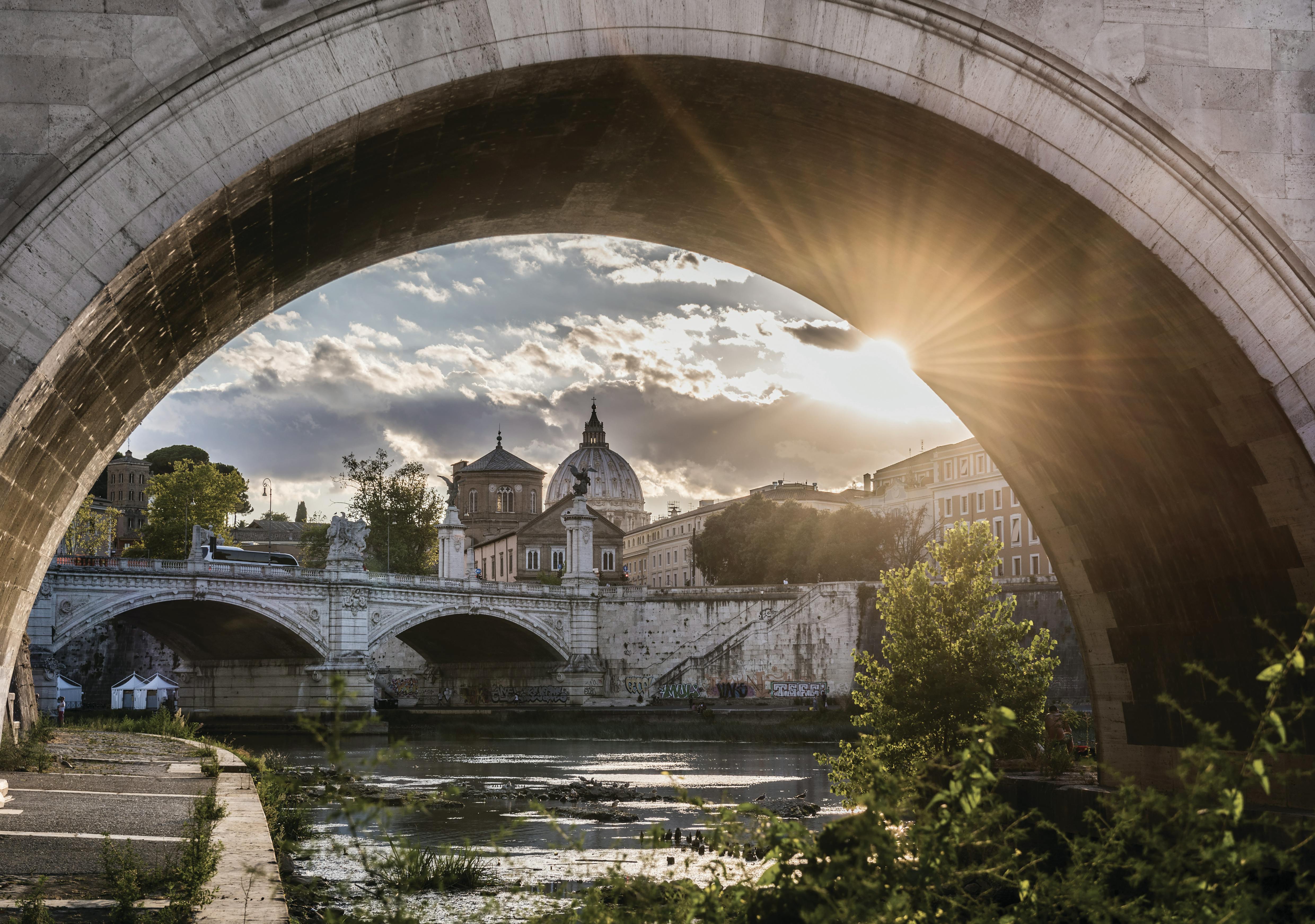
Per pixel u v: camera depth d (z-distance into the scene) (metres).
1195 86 11.12
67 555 70.75
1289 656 6.68
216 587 71.44
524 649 98.88
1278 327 11.16
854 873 6.11
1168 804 6.70
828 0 10.30
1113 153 10.92
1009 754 22.08
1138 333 12.50
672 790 40.06
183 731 41.06
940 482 122.06
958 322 15.65
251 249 11.48
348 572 79.62
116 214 9.09
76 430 11.07
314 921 13.05
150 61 9.20
